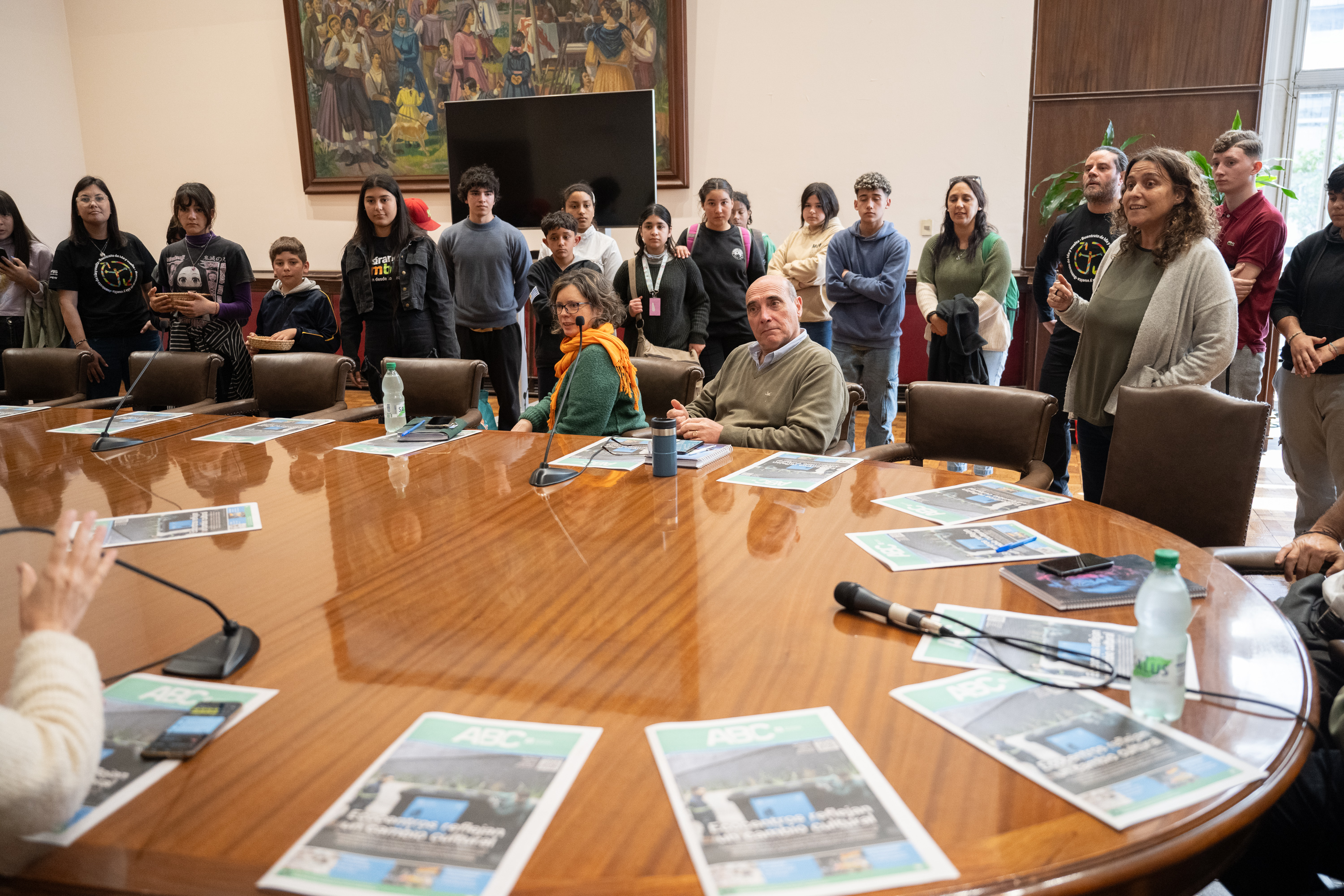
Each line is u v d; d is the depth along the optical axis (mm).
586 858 802
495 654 1225
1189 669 1135
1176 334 2537
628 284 4367
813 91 6180
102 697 888
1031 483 2381
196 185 4391
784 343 2713
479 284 4574
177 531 1806
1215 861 856
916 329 6258
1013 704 1056
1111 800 867
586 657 1208
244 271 4508
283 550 1680
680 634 1273
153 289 4754
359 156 7141
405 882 773
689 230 4496
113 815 883
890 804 868
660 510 1886
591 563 1576
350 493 2076
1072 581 1405
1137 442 2225
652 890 761
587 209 4824
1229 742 968
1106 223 3549
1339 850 1235
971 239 4000
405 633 1298
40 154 7477
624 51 6434
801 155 6285
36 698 819
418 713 1067
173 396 3789
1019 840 815
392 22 6840
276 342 4430
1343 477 2889
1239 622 1268
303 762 968
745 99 6305
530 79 6664
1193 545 1620
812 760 945
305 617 1362
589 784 914
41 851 831
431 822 854
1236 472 2074
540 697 1099
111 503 2035
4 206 4695
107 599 1453
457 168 5680
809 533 1715
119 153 7719
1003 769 928
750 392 2787
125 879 792
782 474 2174
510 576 1523
